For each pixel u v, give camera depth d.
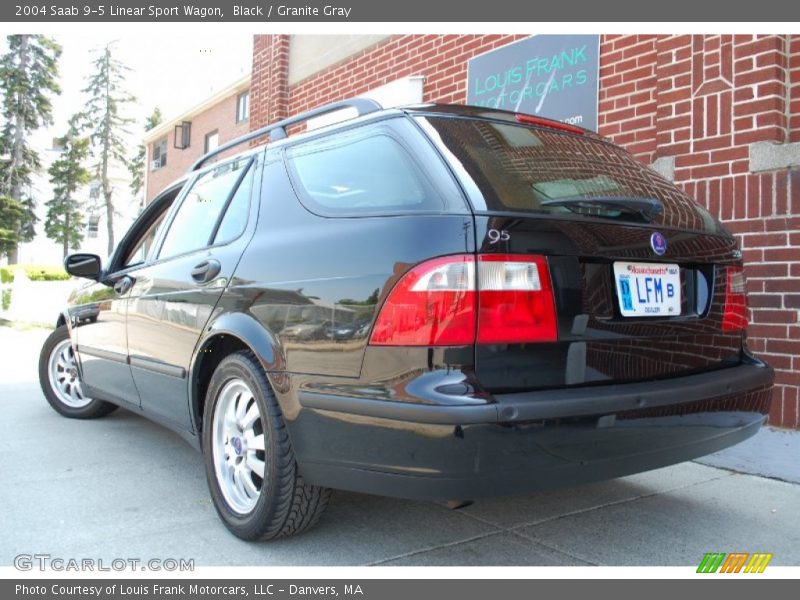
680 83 4.74
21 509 3.35
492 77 6.57
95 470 4.02
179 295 3.47
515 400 2.17
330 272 2.57
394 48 7.93
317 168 2.97
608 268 2.50
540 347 2.29
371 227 2.51
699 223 2.92
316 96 9.36
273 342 2.73
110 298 4.38
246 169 3.48
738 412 2.76
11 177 40.34
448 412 2.11
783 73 4.29
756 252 4.27
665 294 2.67
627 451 2.38
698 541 3.04
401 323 2.27
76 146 45.72
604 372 2.43
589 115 5.62
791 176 4.11
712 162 4.52
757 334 4.24
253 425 2.99
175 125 26.02
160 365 3.66
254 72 10.78
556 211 2.41
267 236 3.03
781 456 3.93
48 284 17.38
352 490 2.47
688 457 2.63
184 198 4.05
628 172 3.05
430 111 2.81
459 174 2.41
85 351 4.79
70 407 5.36
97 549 2.88
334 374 2.46
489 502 3.51
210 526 3.15
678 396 2.49
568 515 3.34
